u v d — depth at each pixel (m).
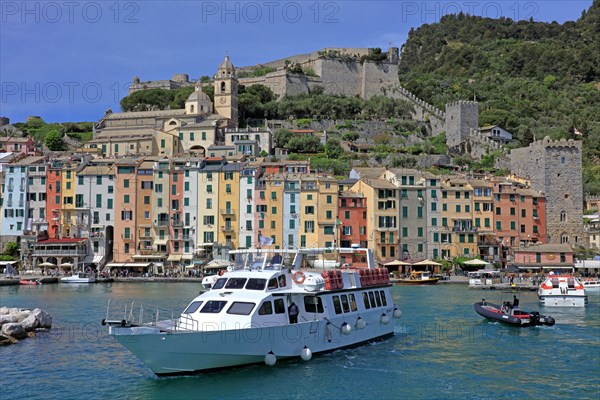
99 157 167.38
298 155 188.50
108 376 46.12
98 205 146.38
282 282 49.69
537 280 117.38
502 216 149.38
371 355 52.47
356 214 143.88
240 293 48.06
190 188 145.88
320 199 142.38
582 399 41.59
